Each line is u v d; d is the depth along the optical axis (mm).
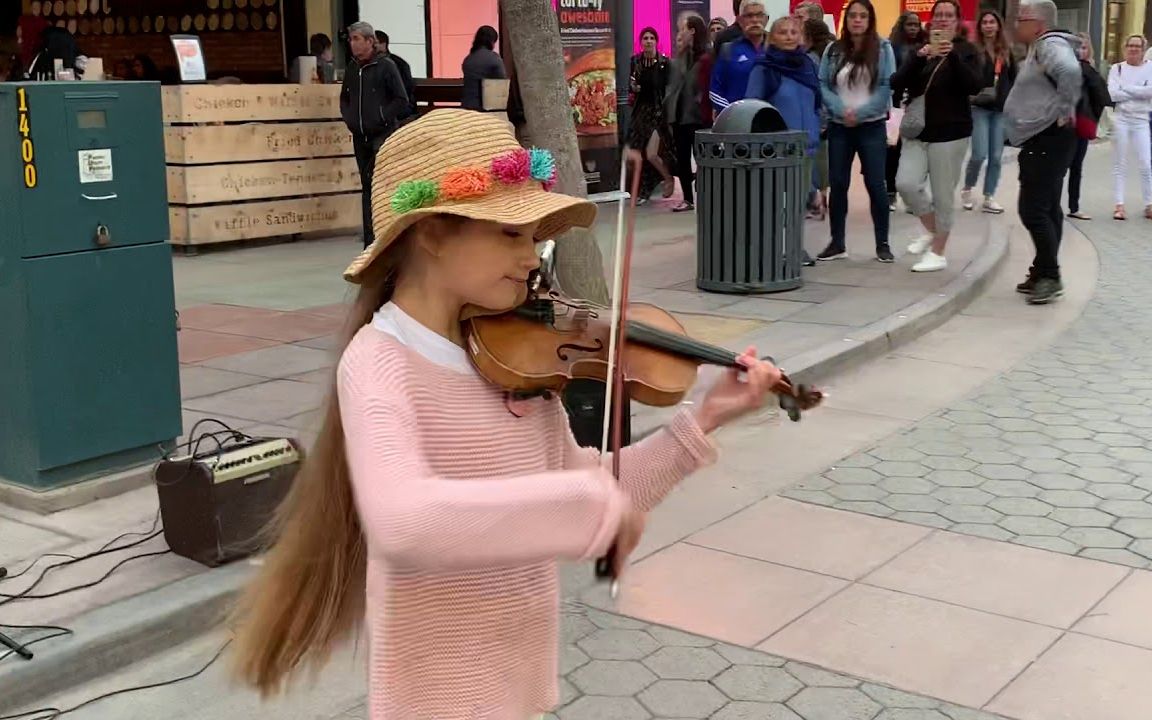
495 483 1657
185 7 16672
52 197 4953
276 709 3727
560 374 2037
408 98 11289
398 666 1981
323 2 15547
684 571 4707
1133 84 13461
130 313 5281
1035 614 4270
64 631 3916
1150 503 5297
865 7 9664
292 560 2123
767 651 4043
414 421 1860
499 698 2045
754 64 9766
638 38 17141
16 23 17516
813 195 12570
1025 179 9156
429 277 1950
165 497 4531
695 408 2191
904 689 3777
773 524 5176
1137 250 11727
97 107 5059
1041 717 3598
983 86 9516
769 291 9141
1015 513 5223
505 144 1928
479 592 1998
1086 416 6586
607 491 1672
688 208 13867
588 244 6438
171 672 3961
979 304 9391
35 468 5074
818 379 7250
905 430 6438
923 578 4590
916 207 9797
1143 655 3957
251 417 6238
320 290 9852
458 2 16797
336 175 12609
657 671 3914
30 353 4973
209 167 11641
